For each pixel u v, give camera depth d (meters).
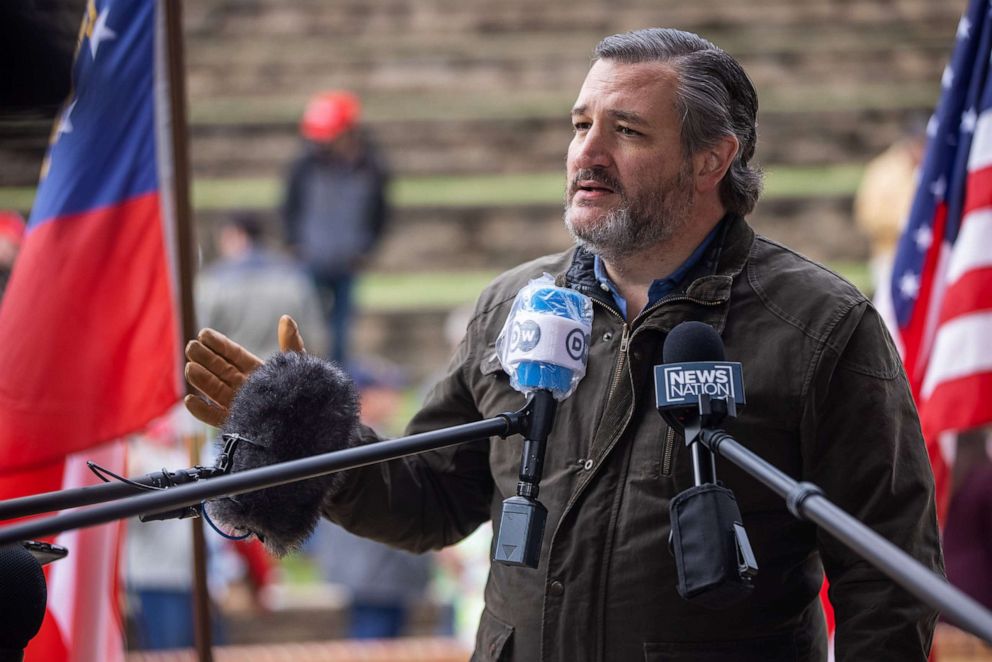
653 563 6.50
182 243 8.81
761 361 6.60
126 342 8.80
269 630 19.81
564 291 6.56
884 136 32.94
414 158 33.28
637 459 6.62
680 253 6.94
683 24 34.88
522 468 6.22
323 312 25.64
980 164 9.03
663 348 6.27
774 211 31.27
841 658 6.45
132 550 15.86
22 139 8.58
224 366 7.02
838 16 34.81
